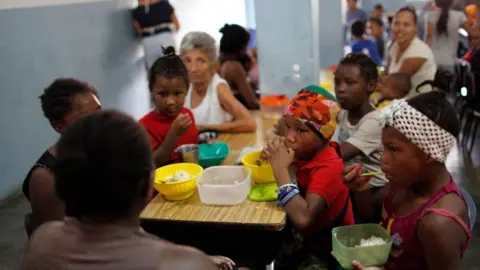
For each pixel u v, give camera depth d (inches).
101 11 182.2
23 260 36.5
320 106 64.1
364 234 56.2
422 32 229.8
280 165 64.9
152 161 35.3
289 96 140.9
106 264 33.0
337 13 227.0
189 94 101.3
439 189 49.1
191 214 62.8
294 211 61.1
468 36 177.8
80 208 33.4
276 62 139.0
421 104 47.9
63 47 162.4
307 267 66.7
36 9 149.6
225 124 97.0
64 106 59.0
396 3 346.3
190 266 33.8
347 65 80.7
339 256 52.8
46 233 36.4
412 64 125.6
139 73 213.0
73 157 32.5
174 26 203.9
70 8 164.7
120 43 196.2
